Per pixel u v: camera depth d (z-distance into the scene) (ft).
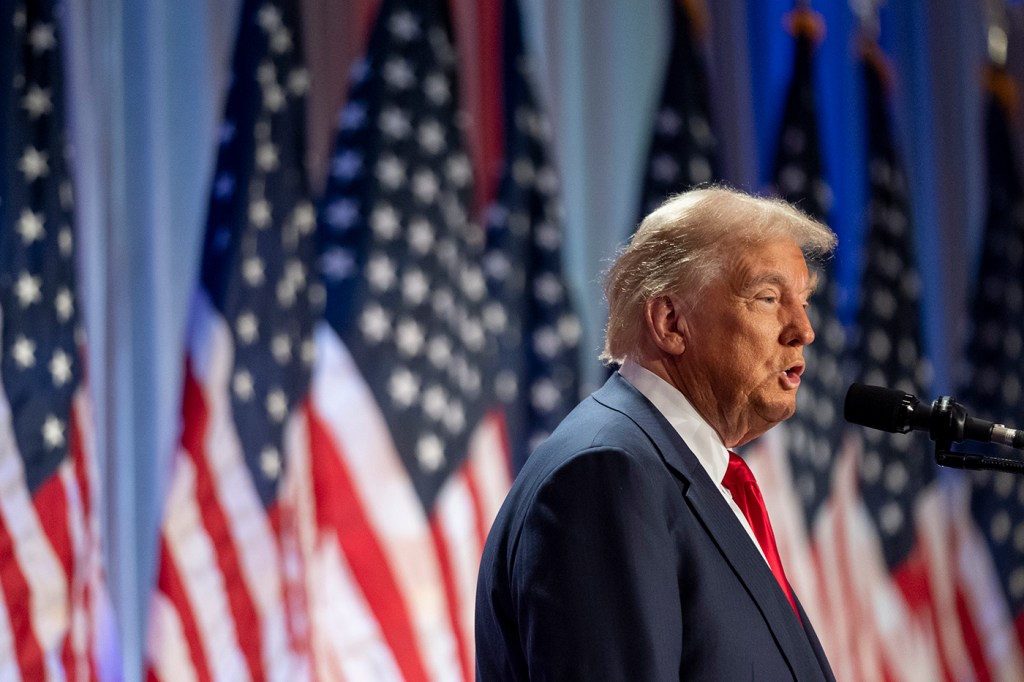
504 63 31.09
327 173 28.09
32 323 22.36
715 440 11.19
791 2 36.01
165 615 24.00
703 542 10.23
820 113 36.35
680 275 11.30
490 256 30.07
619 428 10.56
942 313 38.83
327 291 27.43
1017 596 38.34
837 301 35.47
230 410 25.20
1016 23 41.63
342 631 26.50
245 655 24.64
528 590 9.89
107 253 24.76
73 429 22.72
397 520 27.17
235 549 24.84
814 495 33.83
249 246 25.80
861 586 35.12
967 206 39.68
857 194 36.91
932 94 39.52
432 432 27.89
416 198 28.45
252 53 26.66
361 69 28.68
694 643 9.92
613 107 33.53
